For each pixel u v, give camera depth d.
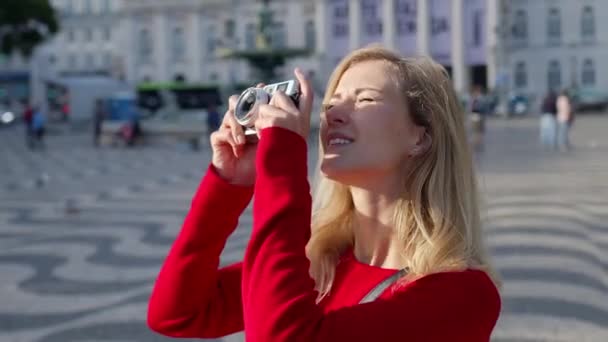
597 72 68.25
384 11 62.53
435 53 60.41
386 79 2.02
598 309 6.19
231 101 2.05
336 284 2.07
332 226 2.22
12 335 6.14
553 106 23.20
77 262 8.95
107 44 83.81
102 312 6.71
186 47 77.50
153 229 11.10
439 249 1.91
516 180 15.45
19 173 20.92
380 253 2.07
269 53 33.62
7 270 8.62
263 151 1.80
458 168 2.05
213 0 75.50
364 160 1.97
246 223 11.05
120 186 16.97
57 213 12.99
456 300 1.81
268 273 1.71
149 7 78.06
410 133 2.02
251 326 1.72
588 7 68.19
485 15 58.75
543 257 8.07
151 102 52.50
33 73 64.44
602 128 33.91
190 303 2.06
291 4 72.75
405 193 2.03
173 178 18.39
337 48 64.38
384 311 1.76
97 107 32.50
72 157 26.33
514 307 6.27
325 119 2.02
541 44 69.56
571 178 15.54
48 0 40.81
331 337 1.70
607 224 10.09
